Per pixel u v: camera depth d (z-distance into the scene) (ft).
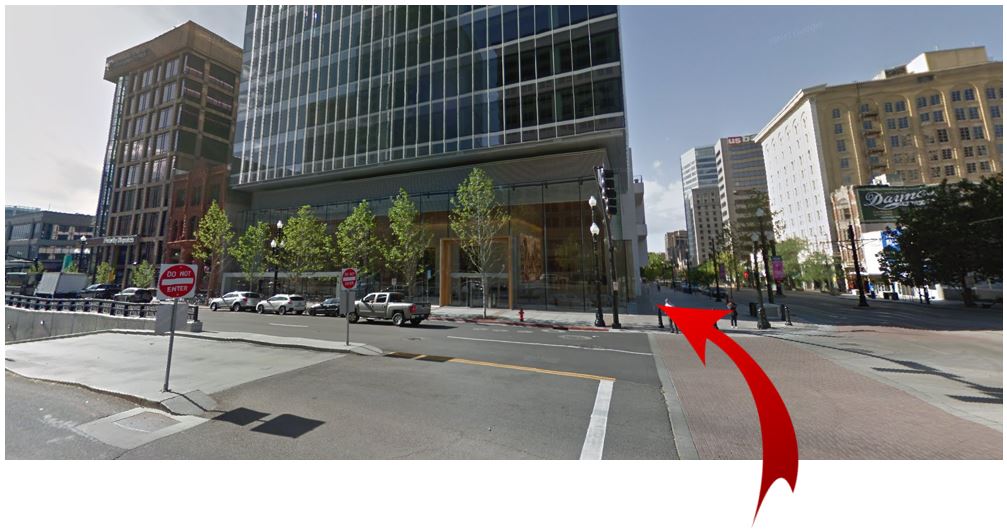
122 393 22.84
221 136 222.89
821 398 22.33
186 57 212.43
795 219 253.03
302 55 130.62
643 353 37.70
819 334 51.62
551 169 99.96
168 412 20.25
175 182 164.45
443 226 103.30
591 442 16.22
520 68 99.40
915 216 100.48
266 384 25.49
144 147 213.05
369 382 26.04
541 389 24.41
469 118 102.17
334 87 122.21
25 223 298.15
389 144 110.01
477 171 86.84
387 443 16.16
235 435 17.08
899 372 29.07
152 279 159.84
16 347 39.83
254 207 141.28
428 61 110.22
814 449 15.43
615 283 61.26
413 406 20.93
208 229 130.93
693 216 478.18
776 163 276.82
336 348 37.52
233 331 53.26
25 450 15.71
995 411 19.70
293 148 124.88
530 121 95.96
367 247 101.86
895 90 226.58
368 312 66.39
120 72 236.43
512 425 18.13
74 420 19.07
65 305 69.67
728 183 399.65
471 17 107.24
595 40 93.30
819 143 230.07
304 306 88.79
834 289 181.47
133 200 207.10
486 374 28.45
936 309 91.35
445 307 97.19
